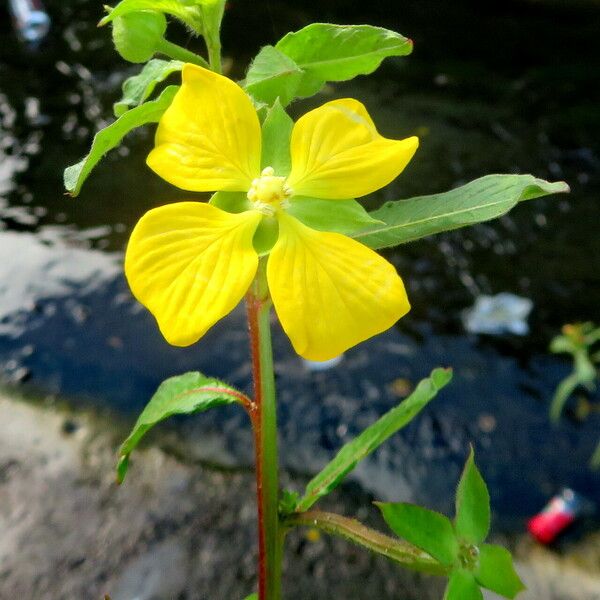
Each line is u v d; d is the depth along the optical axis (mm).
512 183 91
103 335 315
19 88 497
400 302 81
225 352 310
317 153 87
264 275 94
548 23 614
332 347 81
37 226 375
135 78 93
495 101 505
